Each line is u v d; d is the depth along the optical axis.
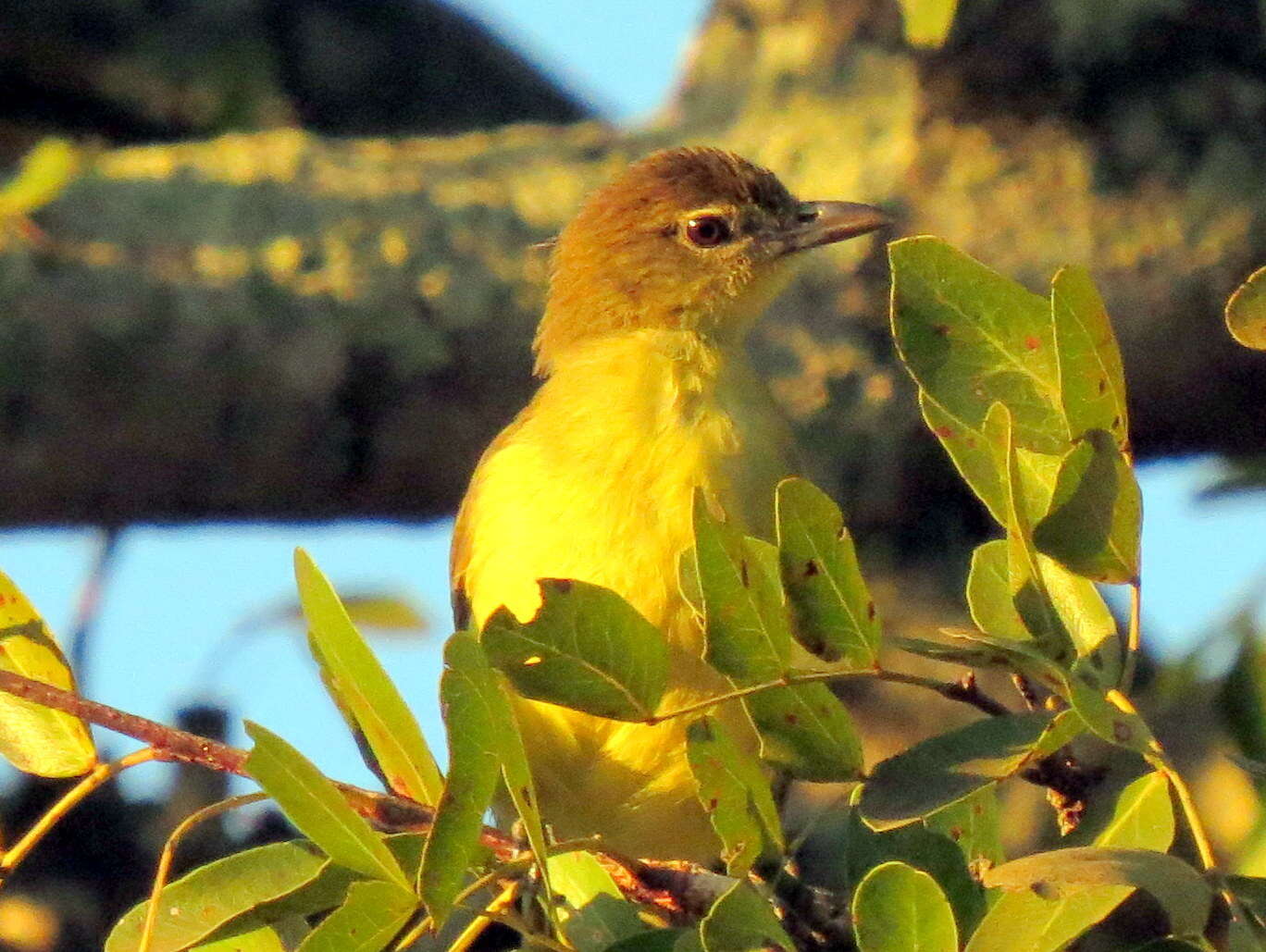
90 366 12.56
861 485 13.63
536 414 9.97
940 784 6.05
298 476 13.05
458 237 13.30
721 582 6.20
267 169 13.56
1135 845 5.93
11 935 11.77
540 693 6.33
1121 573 6.08
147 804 12.28
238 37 15.76
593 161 14.34
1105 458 6.03
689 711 6.32
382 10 17.84
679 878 7.52
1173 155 13.70
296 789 5.98
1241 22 13.84
